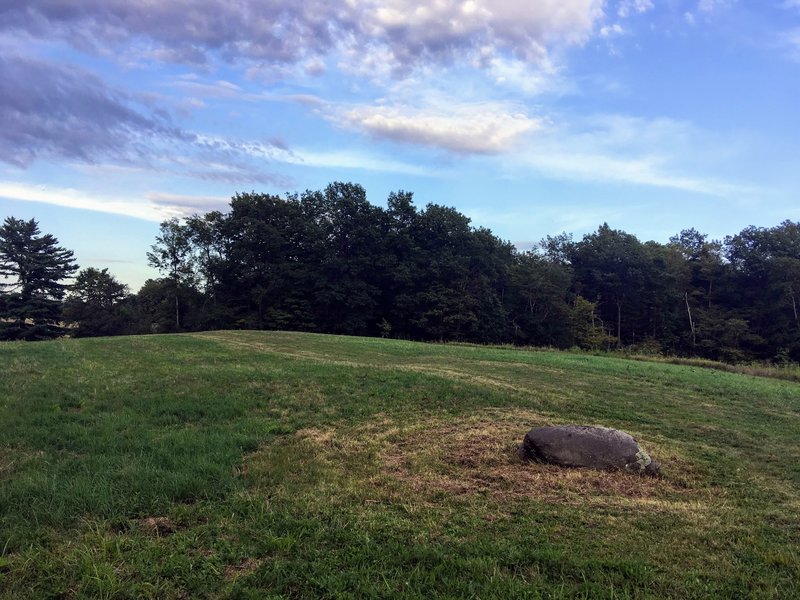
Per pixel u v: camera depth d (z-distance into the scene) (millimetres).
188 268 53062
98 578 3408
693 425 9195
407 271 48438
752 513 5156
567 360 18000
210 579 3531
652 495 5539
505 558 3939
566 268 60000
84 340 18188
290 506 4770
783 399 12586
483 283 51000
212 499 4887
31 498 4648
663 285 57219
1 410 7707
